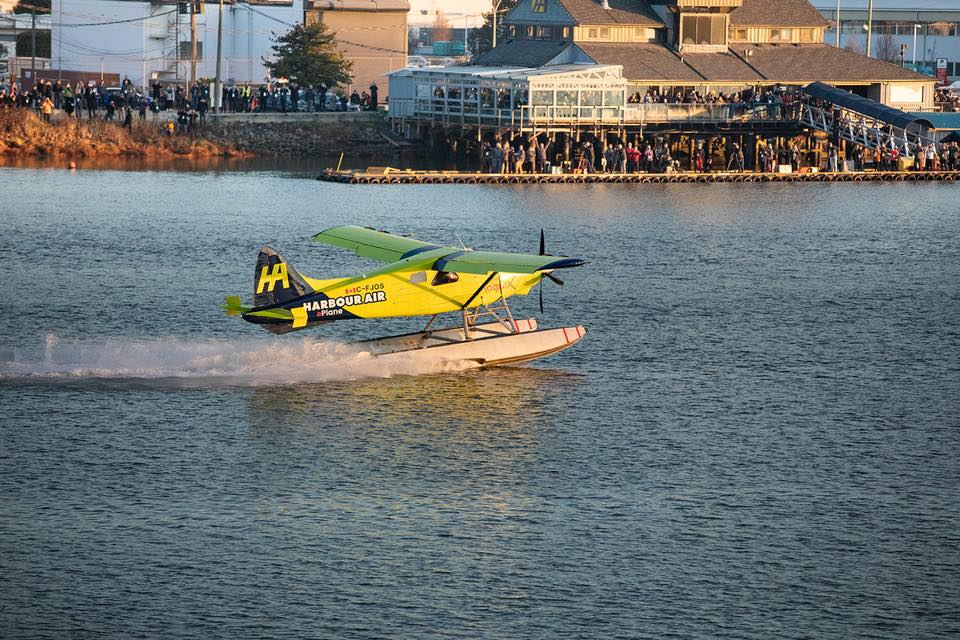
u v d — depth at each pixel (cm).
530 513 9631
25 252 19650
